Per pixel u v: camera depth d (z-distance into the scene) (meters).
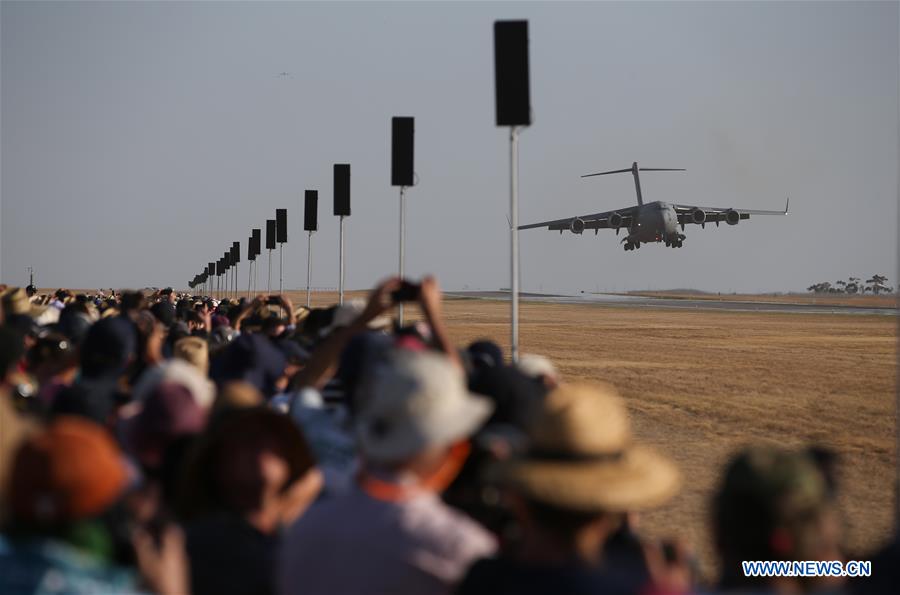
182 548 16.02
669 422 74.06
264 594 16.12
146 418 18.30
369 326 30.52
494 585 12.14
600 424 12.71
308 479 17.89
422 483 15.55
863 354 136.75
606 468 12.57
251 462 16.52
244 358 27.11
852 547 38.22
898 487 18.98
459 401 15.41
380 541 14.69
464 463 17.73
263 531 16.70
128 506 14.62
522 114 44.44
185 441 18.06
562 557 12.31
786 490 11.73
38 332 41.06
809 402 85.62
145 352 32.59
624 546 15.32
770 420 75.00
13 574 11.36
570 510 12.05
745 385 98.81
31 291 93.81
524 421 18.66
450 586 14.61
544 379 26.86
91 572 11.62
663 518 43.06
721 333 187.12
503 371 19.47
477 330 199.88
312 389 22.78
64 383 28.69
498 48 44.78
